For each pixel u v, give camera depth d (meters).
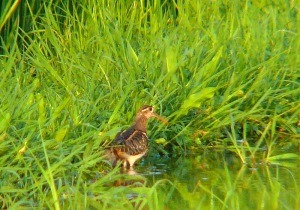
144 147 12.84
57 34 15.64
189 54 14.74
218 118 13.98
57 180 11.39
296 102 14.82
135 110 13.63
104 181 11.09
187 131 13.78
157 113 13.83
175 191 11.36
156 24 16.39
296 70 15.36
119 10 16.89
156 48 15.01
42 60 14.36
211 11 17.47
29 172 11.25
